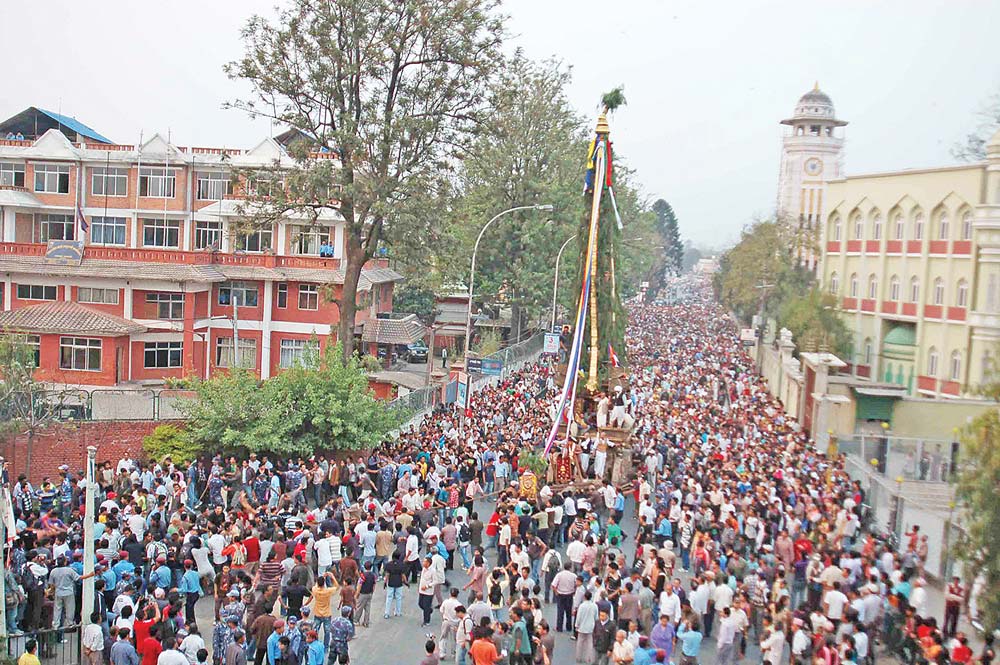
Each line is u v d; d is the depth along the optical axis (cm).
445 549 2377
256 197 4059
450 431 3622
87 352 4634
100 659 1714
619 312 4153
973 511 2081
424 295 7750
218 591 2025
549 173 6706
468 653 1859
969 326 5669
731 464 3281
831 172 11150
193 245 5769
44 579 1950
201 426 3256
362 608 2156
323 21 3862
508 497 2673
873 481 3238
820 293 6612
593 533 2589
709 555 2314
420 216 3962
